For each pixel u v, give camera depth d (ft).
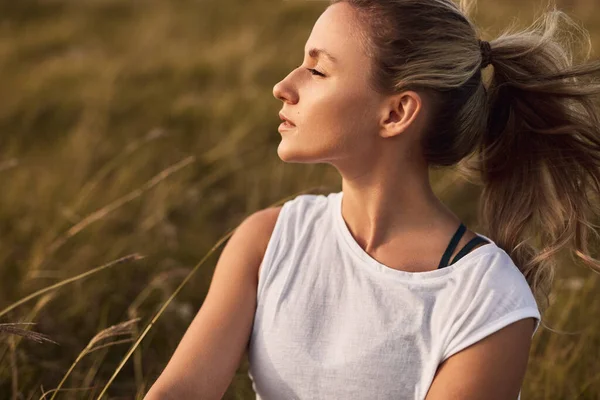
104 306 10.83
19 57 26.86
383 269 5.38
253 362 5.72
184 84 22.72
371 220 5.57
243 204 15.16
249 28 28.22
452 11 5.47
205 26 29.27
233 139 17.72
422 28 5.32
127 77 23.36
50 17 32.63
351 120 5.41
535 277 6.04
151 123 19.51
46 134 19.56
